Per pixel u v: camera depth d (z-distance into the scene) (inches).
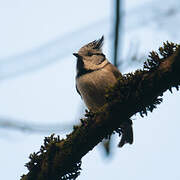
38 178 214.4
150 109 212.8
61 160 213.3
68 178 217.3
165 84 199.5
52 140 220.8
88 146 215.6
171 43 202.5
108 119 211.2
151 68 201.9
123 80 209.2
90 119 214.7
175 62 194.2
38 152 220.7
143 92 202.7
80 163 218.7
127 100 206.5
